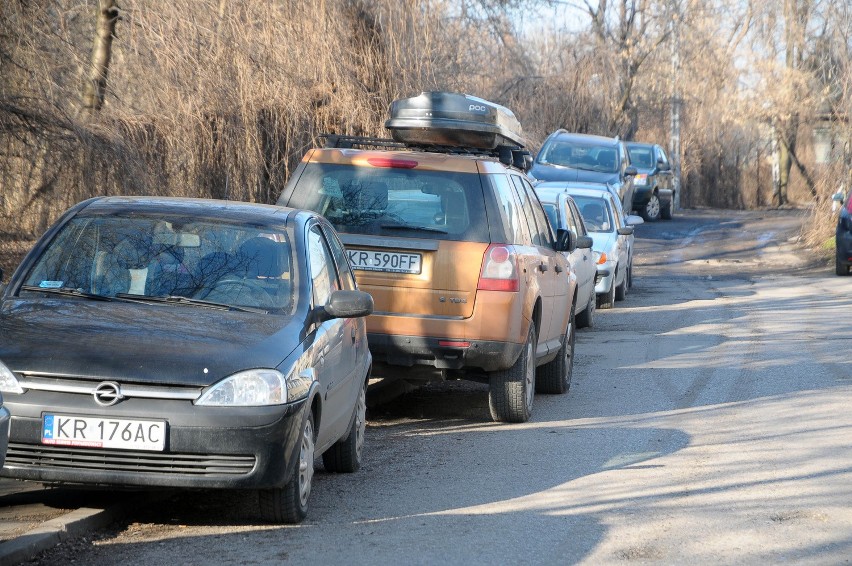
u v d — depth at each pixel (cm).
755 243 11169
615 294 6806
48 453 1983
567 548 1995
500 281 3075
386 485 2531
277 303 2308
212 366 2023
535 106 11894
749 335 5225
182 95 5028
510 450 2920
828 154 10975
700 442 2980
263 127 5338
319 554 1953
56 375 1983
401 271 3105
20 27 4300
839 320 5697
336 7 5684
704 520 2184
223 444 1991
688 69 16250
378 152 3234
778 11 15875
